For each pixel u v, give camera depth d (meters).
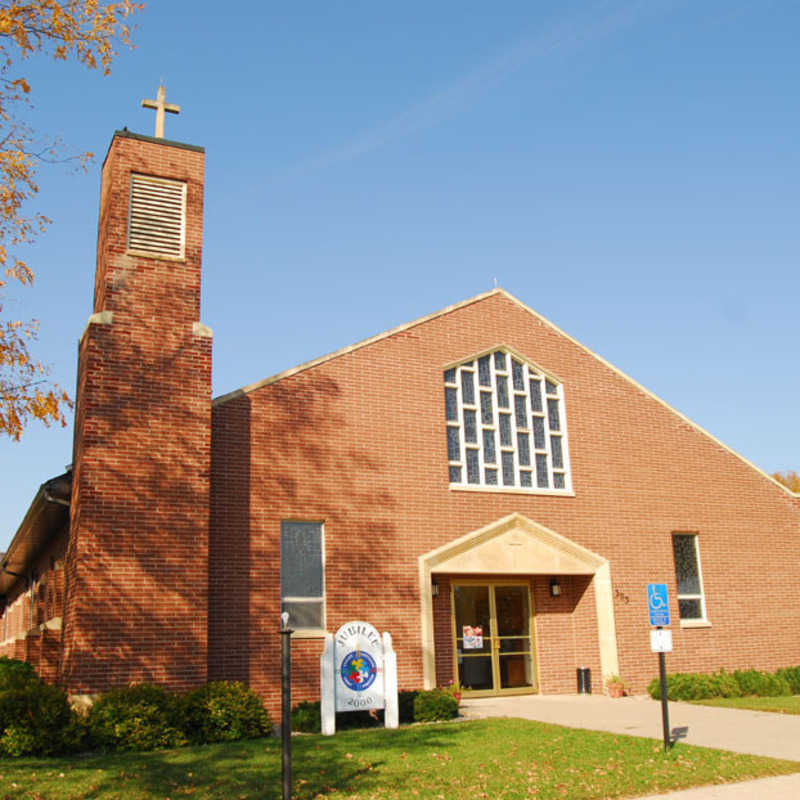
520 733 14.52
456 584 20.72
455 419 21.12
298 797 10.34
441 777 11.26
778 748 13.36
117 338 16.38
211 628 16.72
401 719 16.83
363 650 15.89
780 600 24.38
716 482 24.38
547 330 23.12
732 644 23.17
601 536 22.12
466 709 18.42
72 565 15.78
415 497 19.77
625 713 17.58
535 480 21.81
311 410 18.98
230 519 17.44
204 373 17.05
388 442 19.77
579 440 22.64
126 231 17.16
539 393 22.61
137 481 15.84
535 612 21.61
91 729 13.48
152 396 16.41
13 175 12.98
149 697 14.30
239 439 17.97
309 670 17.44
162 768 11.85
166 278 17.22
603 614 21.52
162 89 18.61
